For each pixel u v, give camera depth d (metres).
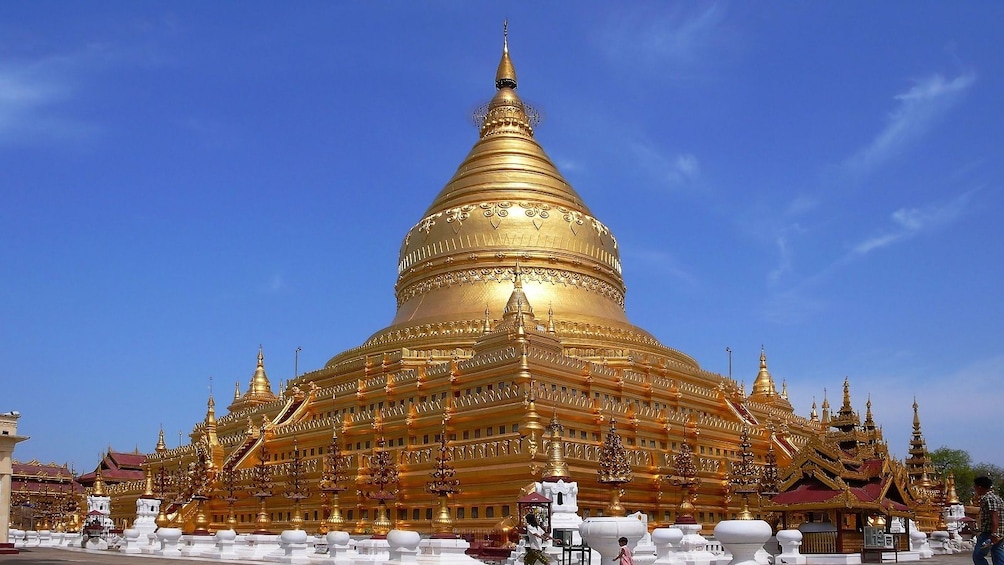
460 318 103.12
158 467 119.94
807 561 62.19
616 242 120.38
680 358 109.06
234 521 90.06
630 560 37.66
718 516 88.00
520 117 124.38
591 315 105.38
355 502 85.38
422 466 81.50
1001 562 30.95
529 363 82.12
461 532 70.25
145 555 79.44
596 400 85.69
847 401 90.69
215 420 120.31
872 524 71.12
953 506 113.19
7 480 84.31
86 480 152.25
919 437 129.00
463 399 84.12
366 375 101.81
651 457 82.81
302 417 105.25
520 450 72.88
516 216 109.62
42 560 67.44
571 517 58.69
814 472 67.50
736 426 98.44
